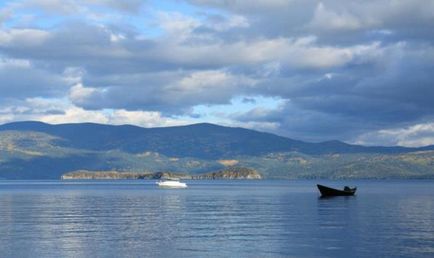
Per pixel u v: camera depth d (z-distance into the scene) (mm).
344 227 76062
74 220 88438
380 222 83000
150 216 96062
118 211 109062
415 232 70000
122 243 61375
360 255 53375
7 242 62312
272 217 92500
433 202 137875
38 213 103688
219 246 59062
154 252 55562
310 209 112188
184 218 91750
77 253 55094
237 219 89250
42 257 53094
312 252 55156
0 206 126375
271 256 53188
